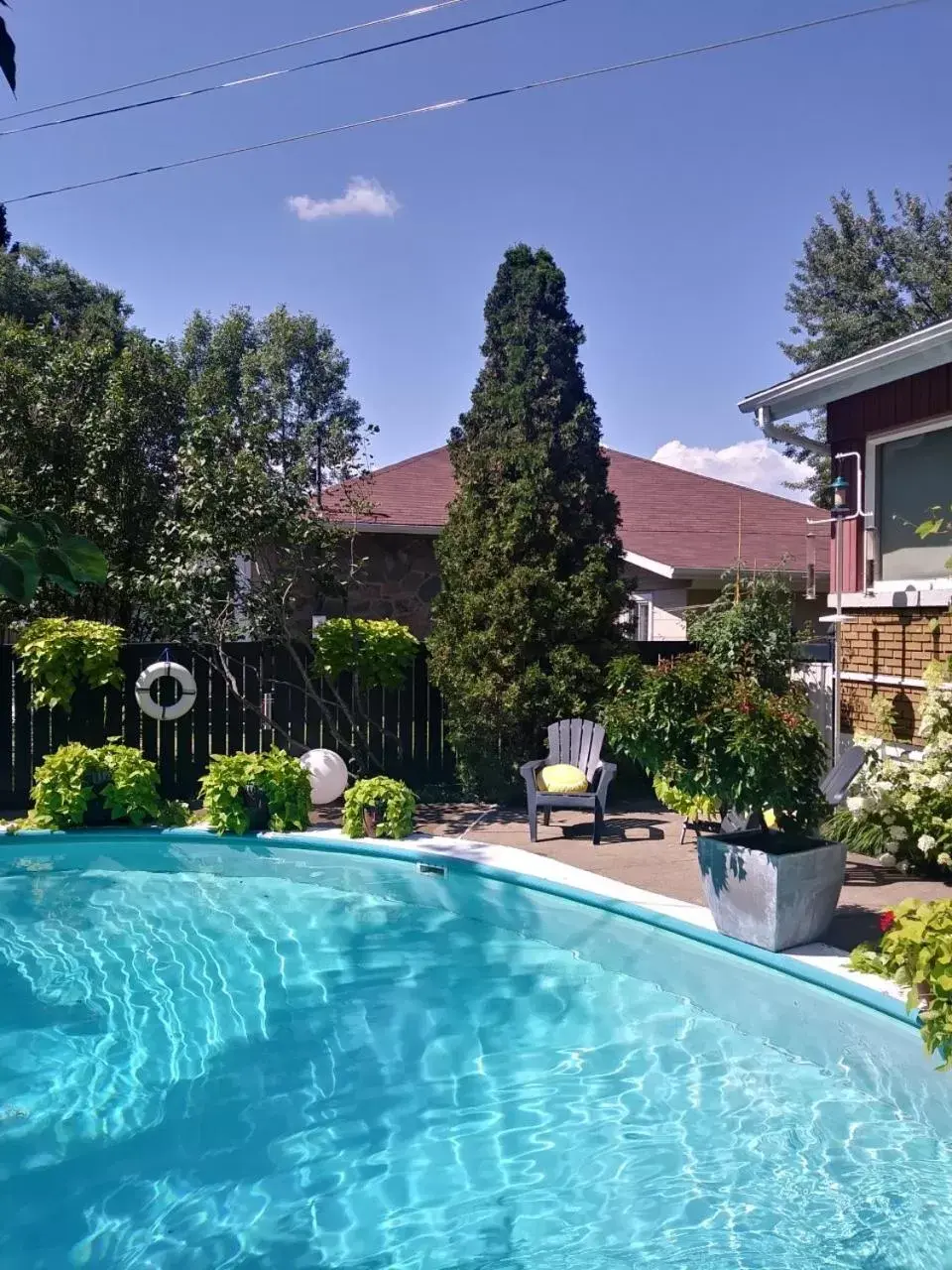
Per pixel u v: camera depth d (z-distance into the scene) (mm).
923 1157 3934
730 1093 4488
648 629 15547
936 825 6730
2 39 1594
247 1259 3377
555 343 10047
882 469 8695
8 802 9836
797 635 10141
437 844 8312
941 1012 3537
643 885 6918
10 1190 3797
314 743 10711
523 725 9758
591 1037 5109
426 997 5637
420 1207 3670
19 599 1561
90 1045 5070
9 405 12117
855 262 25422
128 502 12508
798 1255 3320
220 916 7105
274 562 11477
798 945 5535
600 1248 3396
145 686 9766
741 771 5539
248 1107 4430
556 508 9703
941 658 7641
